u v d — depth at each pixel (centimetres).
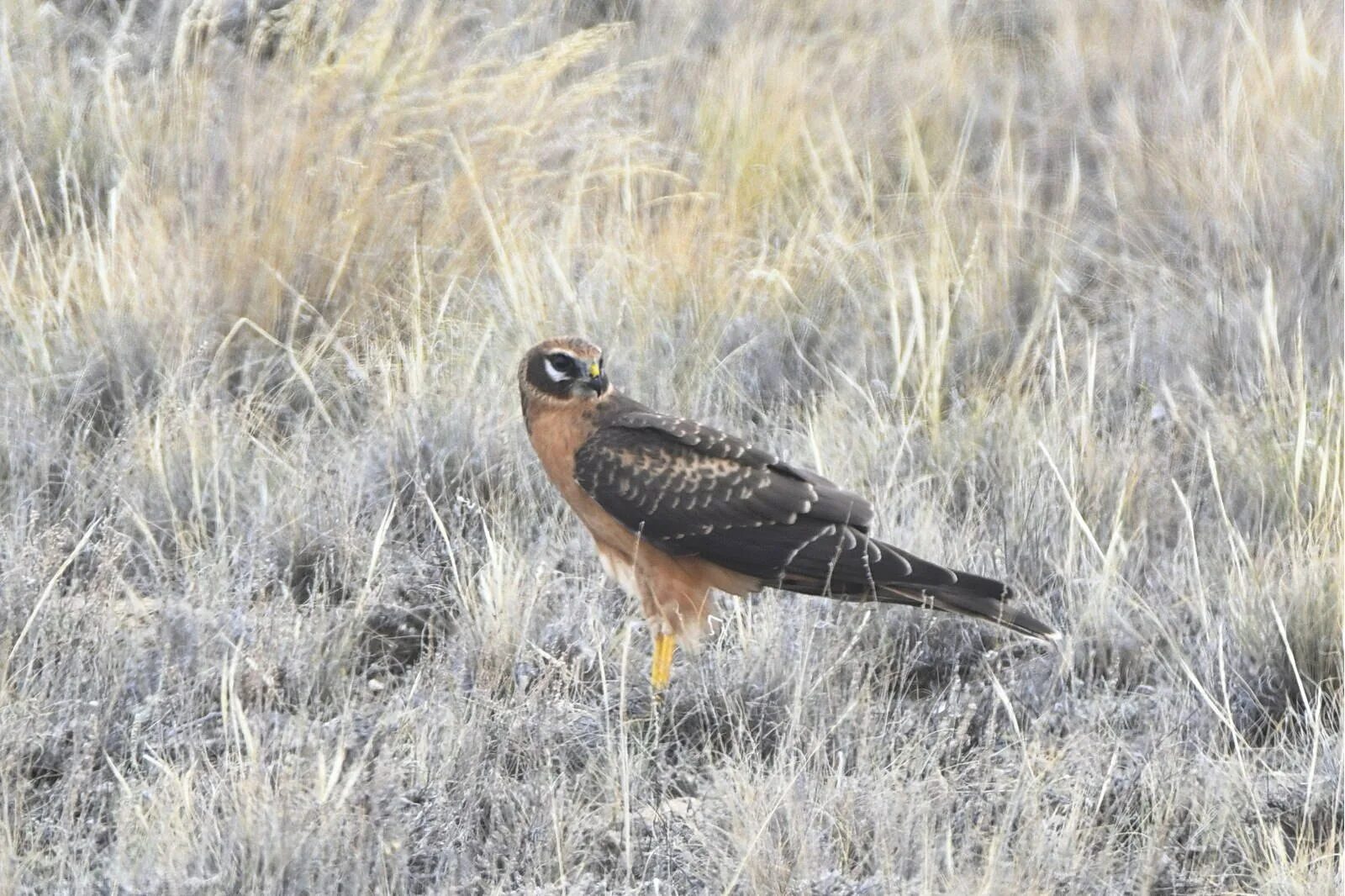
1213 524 1084
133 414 1117
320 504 1044
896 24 1883
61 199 1398
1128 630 963
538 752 853
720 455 927
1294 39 1642
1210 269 1357
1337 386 1204
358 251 1324
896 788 796
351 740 825
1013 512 1064
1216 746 891
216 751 846
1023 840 757
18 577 909
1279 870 758
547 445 952
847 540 899
